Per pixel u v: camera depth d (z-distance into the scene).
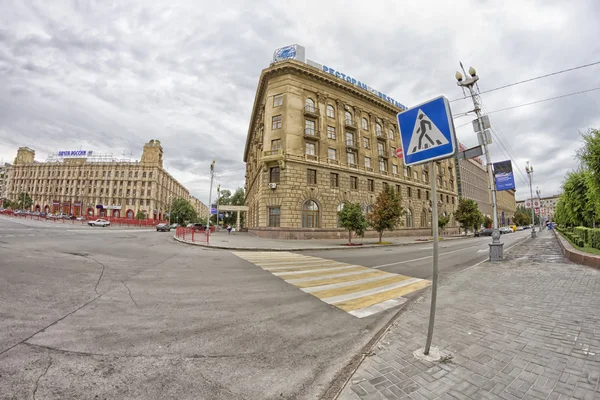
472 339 3.16
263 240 22.64
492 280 6.61
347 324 3.99
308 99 28.47
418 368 2.55
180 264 9.22
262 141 29.44
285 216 24.80
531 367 2.48
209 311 4.39
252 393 2.25
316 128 28.14
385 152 34.69
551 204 103.50
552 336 3.15
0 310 3.88
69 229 25.81
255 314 4.32
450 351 2.86
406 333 3.42
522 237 30.36
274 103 27.69
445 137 2.73
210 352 2.97
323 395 2.23
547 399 2.01
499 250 10.26
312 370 2.65
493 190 10.64
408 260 11.74
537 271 7.56
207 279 6.90
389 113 36.28
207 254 12.80
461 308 4.38
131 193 80.69
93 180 82.12
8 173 92.06
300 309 4.66
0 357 2.63
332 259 12.01
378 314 4.49
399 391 2.20
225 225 82.44
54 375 2.38
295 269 8.96
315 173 27.27
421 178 40.72
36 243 12.13
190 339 3.29
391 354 2.86
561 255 11.20
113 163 82.19
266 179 26.31
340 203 28.19
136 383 2.32
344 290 6.12
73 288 5.30
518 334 3.25
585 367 2.44
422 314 4.16
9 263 7.17
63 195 82.38
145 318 3.95
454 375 2.40
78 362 2.62
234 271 8.25
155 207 82.31
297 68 27.09
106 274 6.80
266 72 27.77
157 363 2.68
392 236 33.12
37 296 4.64
